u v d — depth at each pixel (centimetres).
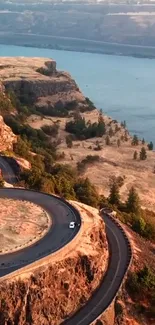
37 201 10894
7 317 7750
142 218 14675
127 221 13988
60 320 8462
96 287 9375
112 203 16412
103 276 9781
